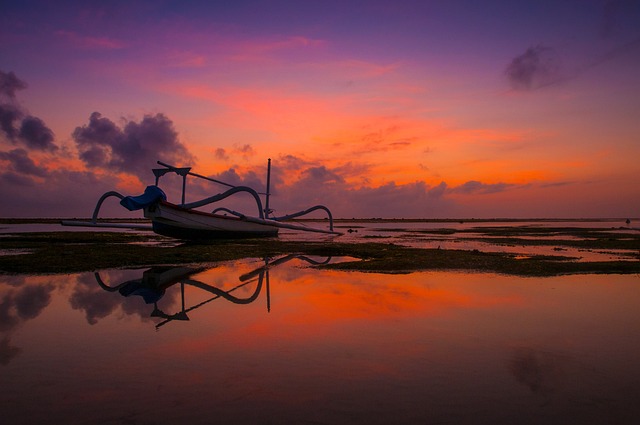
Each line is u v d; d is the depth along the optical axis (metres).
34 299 8.88
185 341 5.90
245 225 32.59
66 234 34.81
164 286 10.70
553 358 5.21
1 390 4.20
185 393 4.12
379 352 5.42
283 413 3.69
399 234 43.28
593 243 26.50
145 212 25.52
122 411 3.73
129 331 6.41
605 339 6.05
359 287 10.43
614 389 4.26
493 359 5.17
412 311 7.77
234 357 5.21
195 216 27.52
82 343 5.80
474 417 3.63
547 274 12.52
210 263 15.83
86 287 10.47
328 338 6.05
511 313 7.62
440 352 5.44
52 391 4.17
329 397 4.04
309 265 15.29
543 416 3.66
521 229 57.16
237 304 8.41
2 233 36.44
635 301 8.72
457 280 11.53
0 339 5.99
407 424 3.49
